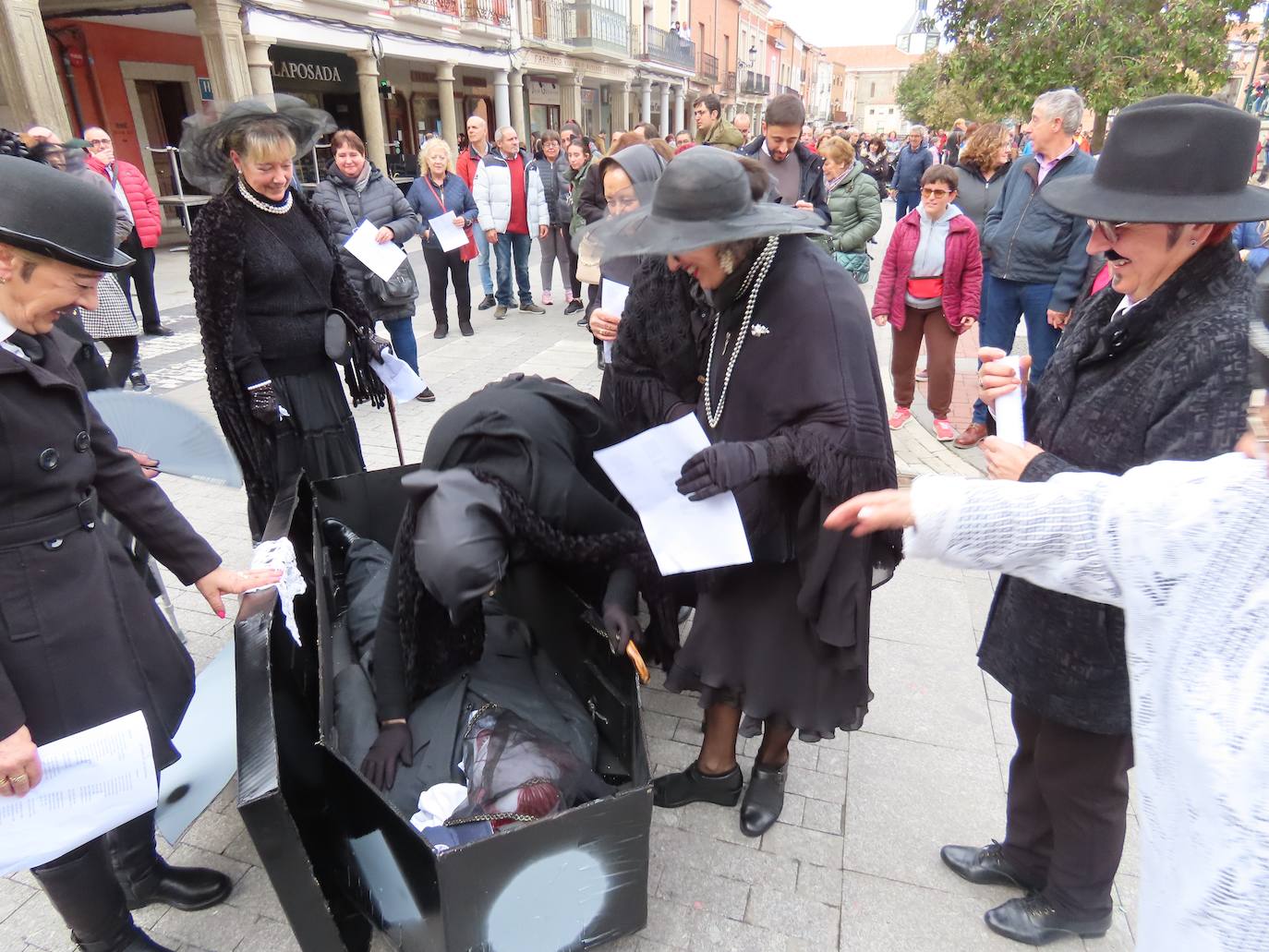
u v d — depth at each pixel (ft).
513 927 5.53
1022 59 24.14
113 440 6.24
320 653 6.82
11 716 4.88
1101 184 4.79
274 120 8.71
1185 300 4.58
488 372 21.91
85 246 4.94
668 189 5.46
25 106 31.45
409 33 55.88
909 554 3.93
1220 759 2.93
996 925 6.66
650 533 5.99
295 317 9.51
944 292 15.87
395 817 5.16
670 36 109.50
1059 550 3.51
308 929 5.46
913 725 9.13
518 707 7.13
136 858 6.74
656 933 6.74
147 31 46.80
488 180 26.89
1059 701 5.43
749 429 6.29
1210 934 3.06
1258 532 2.89
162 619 6.45
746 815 7.68
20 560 5.24
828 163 21.18
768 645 6.76
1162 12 22.34
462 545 5.70
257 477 9.52
